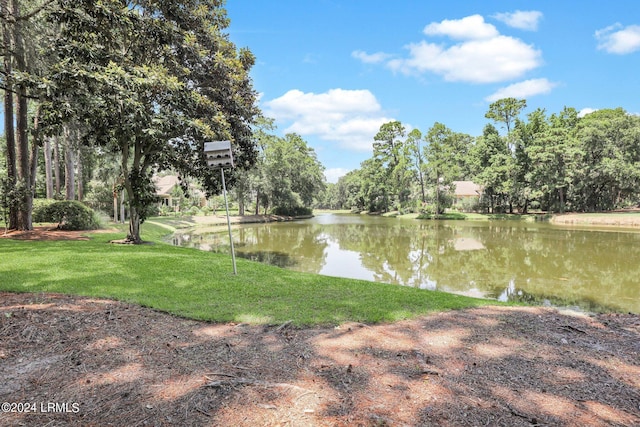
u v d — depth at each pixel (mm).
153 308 5023
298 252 15984
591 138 36781
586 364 3502
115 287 6074
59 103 9555
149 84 10500
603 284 9898
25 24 11859
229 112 14250
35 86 9453
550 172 36469
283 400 2719
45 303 4918
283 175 42188
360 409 2617
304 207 49406
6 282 6125
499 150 42938
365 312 5141
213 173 14391
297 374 3172
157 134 11000
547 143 36344
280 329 4379
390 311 5234
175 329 4281
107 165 24531
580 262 13250
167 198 48219
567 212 39156
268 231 26328
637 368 3438
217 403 2658
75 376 3039
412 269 12094
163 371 3166
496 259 13961
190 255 10492
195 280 6953
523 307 5793
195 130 11789
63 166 30219
